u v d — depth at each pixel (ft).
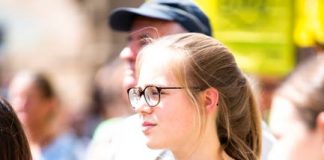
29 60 65.41
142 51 12.91
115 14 17.70
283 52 21.80
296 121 12.89
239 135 13.04
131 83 16.74
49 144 26.07
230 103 12.85
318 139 12.73
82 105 54.03
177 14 16.83
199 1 22.08
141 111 12.53
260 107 14.44
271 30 21.90
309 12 21.67
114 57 57.47
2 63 64.23
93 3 61.11
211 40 12.94
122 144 15.24
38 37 66.13
